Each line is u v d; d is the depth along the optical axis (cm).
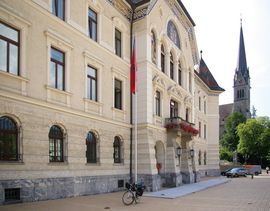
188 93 3481
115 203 1596
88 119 1989
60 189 1706
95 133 2077
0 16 1426
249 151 8206
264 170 7988
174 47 3130
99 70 2141
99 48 2150
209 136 5388
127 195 1617
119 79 2391
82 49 1975
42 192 1586
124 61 2452
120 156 2355
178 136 2875
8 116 1448
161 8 2842
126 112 2439
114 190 2194
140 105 2491
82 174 1898
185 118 3369
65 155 1781
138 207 1488
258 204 1656
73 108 1859
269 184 3238
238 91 12056
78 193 1847
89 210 1338
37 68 1609
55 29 1756
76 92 1895
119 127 2328
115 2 2383
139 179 2317
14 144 1477
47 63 1675
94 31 2153
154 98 2628
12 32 1500
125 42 2497
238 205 1611
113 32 2341
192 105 3616
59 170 1714
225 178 4481
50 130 1702
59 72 1791
